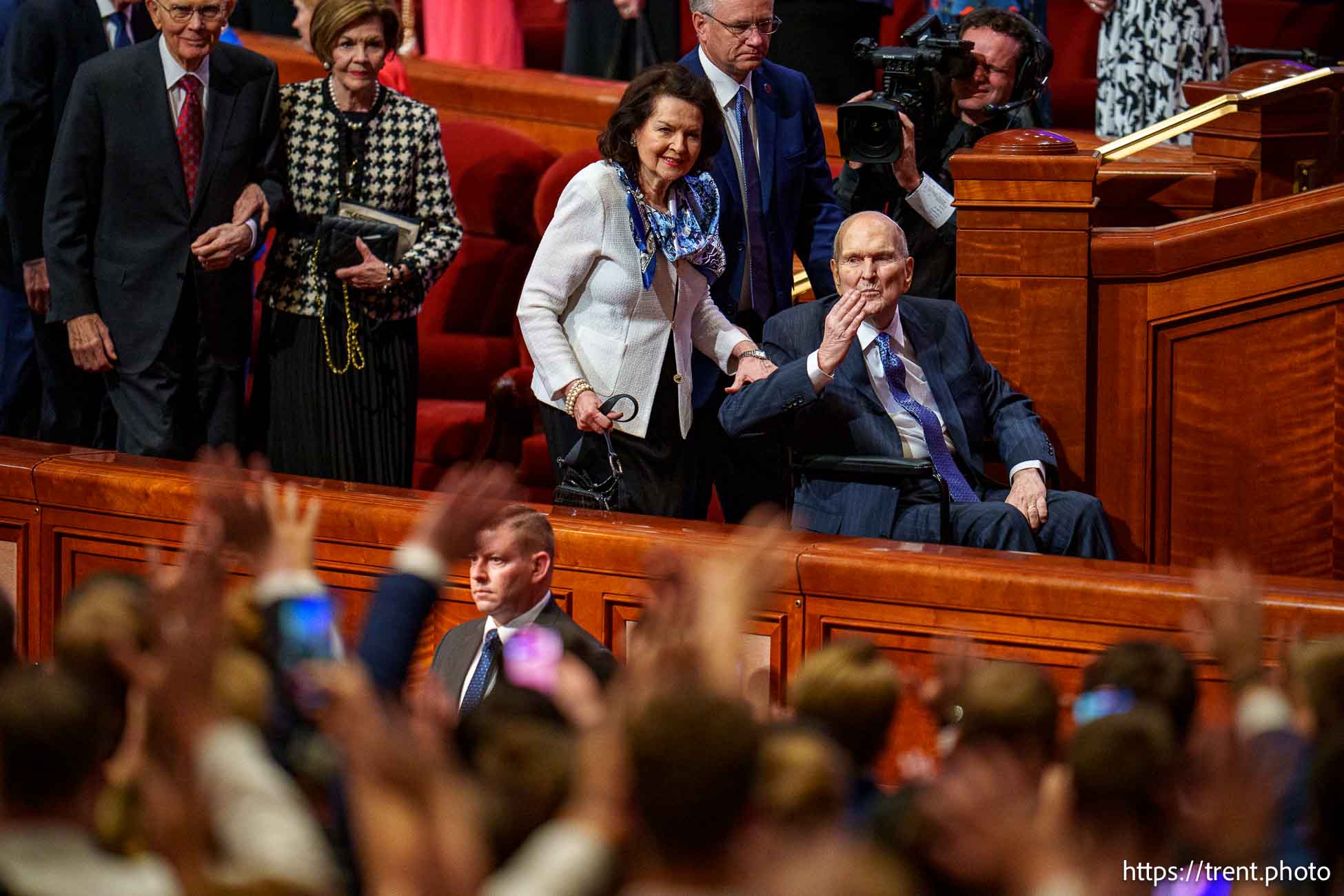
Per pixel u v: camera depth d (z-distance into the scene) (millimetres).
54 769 4574
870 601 9773
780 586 9883
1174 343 12211
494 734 4980
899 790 5590
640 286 11266
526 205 16547
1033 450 11578
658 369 11383
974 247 12336
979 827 4586
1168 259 12047
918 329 11867
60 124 12641
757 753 4195
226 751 4613
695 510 12031
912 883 4566
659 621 5684
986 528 11070
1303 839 5289
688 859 4121
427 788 4086
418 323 15695
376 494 10891
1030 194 12141
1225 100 13945
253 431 13070
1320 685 6109
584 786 4258
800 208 12867
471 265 16359
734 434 11312
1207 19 16797
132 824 4656
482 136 16719
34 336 13750
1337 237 11930
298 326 12547
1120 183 14305
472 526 6207
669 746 4121
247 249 12195
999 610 9531
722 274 11820
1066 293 12219
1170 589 9203
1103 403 12336
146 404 12359
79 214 12289
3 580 11445
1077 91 20734
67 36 13148
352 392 12523
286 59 19672
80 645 5734
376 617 6012
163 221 12289
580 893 4113
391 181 12578
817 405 11562
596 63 20953
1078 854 4758
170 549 11031
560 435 11539
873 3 18000
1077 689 9453
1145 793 5004
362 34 12336
